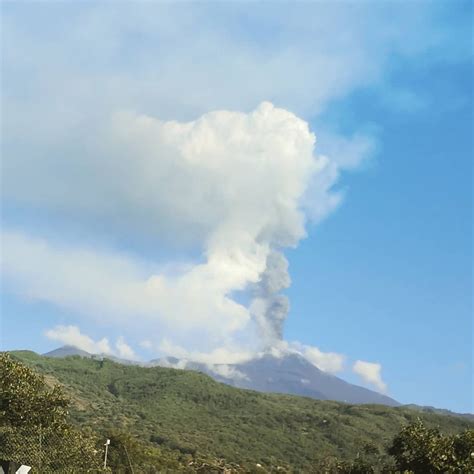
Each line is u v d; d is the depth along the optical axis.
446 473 51.03
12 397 55.41
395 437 57.94
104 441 115.31
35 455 54.38
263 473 163.75
